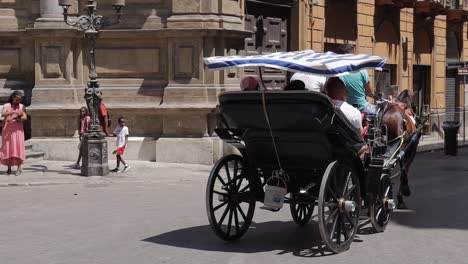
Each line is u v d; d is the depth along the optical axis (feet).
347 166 28.76
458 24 121.80
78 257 27.50
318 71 27.27
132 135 61.36
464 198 43.37
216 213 36.81
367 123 33.86
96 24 51.70
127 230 32.50
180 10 59.98
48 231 32.35
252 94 27.66
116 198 42.09
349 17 87.86
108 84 61.67
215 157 59.67
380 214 31.99
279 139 28.63
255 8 69.31
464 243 30.04
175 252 28.27
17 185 47.24
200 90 59.93
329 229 28.45
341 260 27.04
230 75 62.28
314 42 78.95
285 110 27.32
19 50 62.34
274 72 70.23
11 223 34.27
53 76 60.18
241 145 30.04
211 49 60.29
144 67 61.57
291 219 35.81
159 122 61.21
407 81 104.88
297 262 26.71
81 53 61.11
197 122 60.03
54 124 59.98
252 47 69.05
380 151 32.40
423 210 38.63
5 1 61.67
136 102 61.31
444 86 117.70
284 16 74.74
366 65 28.73
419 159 74.08
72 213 36.91
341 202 28.19
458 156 78.89
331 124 27.27
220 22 60.13
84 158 51.44
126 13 61.11
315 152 28.48
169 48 60.49
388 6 97.45
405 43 103.14
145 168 56.03
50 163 57.57
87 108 53.88
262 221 35.19
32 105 60.03
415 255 27.81
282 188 29.17
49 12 59.77
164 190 45.60
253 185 30.76
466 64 119.55
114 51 61.57
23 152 51.37
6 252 28.40
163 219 35.22
